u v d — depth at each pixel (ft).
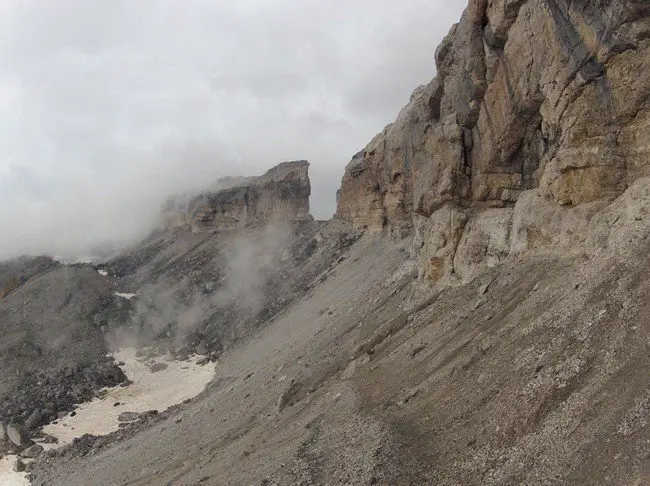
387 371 116.06
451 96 155.94
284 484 86.63
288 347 227.61
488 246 132.16
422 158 176.65
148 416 257.55
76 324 396.16
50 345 368.27
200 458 144.05
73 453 224.12
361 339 157.17
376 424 88.48
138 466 169.37
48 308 420.36
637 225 79.10
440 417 81.87
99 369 331.77
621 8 82.38
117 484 157.99
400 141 260.62
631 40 83.76
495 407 72.49
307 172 563.07
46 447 241.35
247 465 109.91
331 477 81.76
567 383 64.23
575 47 94.63
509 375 76.28
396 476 72.43
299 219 542.98
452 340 106.42
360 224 357.00
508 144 131.23
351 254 324.19
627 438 50.47
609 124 92.17
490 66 129.59
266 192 554.46
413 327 132.67
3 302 431.02
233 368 285.43
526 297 95.76
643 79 84.89
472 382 83.87
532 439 61.21
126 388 315.99
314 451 95.61
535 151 131.95
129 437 223.92
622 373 58.13
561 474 53.42
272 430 127.34
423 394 92.89
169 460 159.53
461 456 68.90
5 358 342.44
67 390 308.40
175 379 320.09
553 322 77.92
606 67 89.25
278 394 160.86
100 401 299.99
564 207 102.99
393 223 275.80
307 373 158.92
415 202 174.09
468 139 147.54
